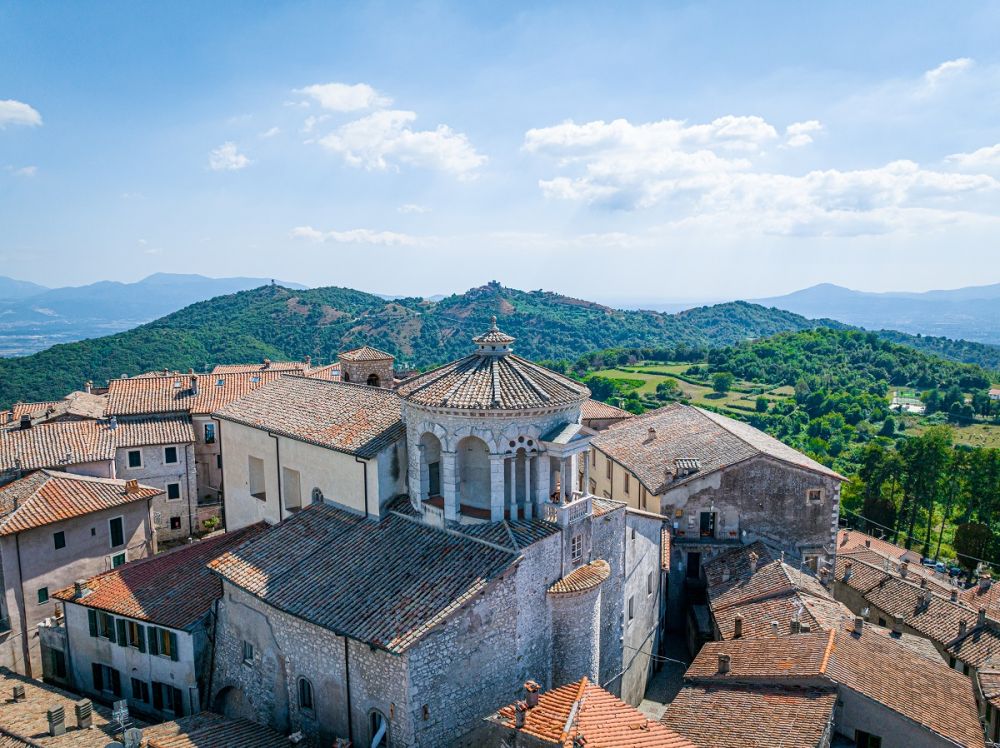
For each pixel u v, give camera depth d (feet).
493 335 119.85
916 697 107.24
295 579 109.91
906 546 279.28
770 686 111.55
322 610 101.24
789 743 95.30
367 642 92.84
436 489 122.11
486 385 110.32
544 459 110.83
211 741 101.50
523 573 104.78
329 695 103.24
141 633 125.49
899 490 289.74
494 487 108.27
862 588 181.78
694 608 166.09
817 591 148.25
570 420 114.62
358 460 120.47
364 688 98.07
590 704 86.17
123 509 165.07
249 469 151.02
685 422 218.38
